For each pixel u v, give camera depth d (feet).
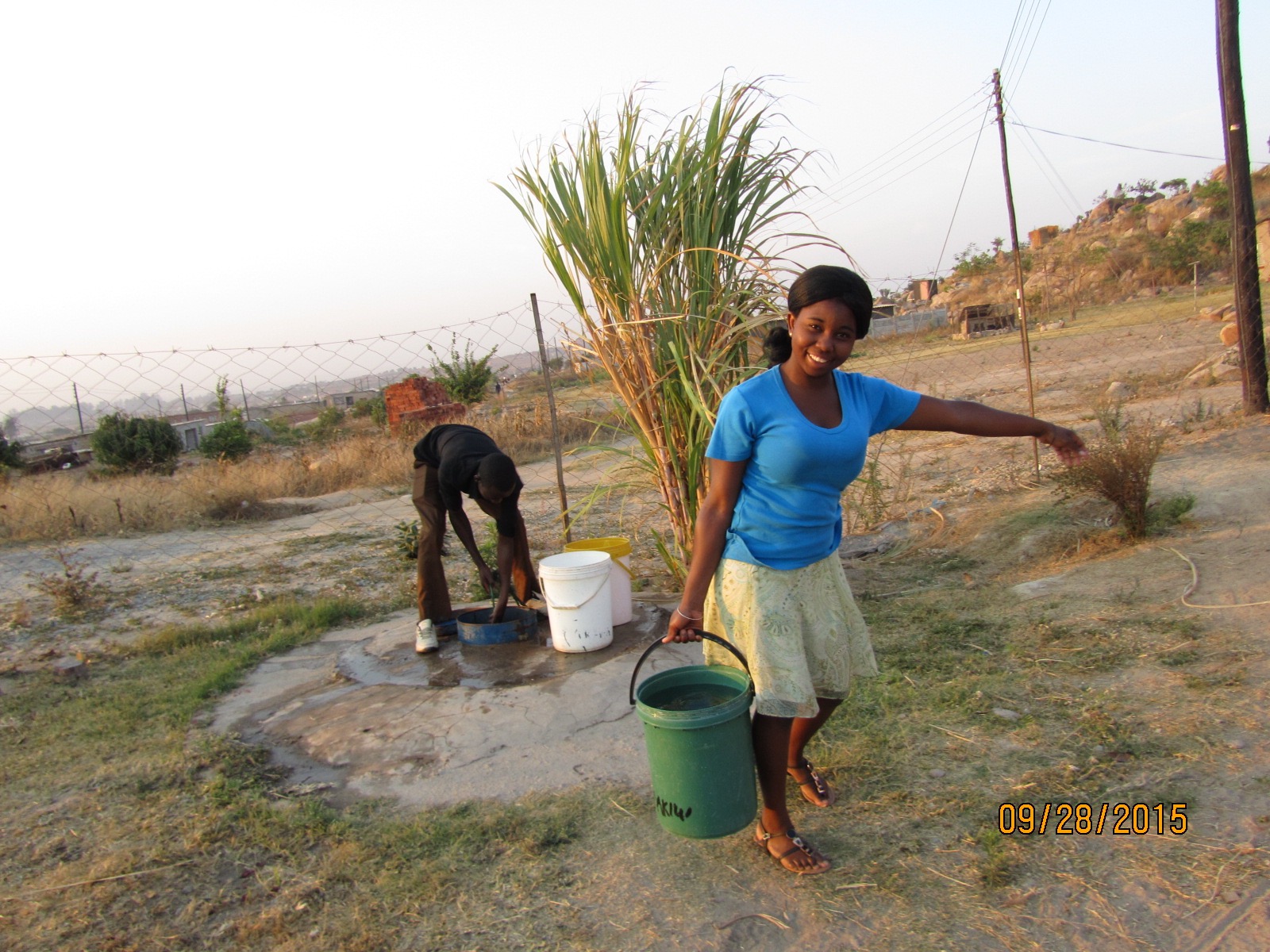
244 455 65.41
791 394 8.27
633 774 11.67
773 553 8.56
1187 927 7.72
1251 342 29.81
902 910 8.37
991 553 20.13
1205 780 9.84
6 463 59.98
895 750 11.39
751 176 18.42
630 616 18.02
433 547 17.88
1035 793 10.00
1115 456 18.85
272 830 10.91
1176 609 14.62
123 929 9.14
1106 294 146.51
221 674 17.20
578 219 17.78
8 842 11.19
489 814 10.96
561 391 23.67
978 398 50.03
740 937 8.25
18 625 22.94
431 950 8.48
